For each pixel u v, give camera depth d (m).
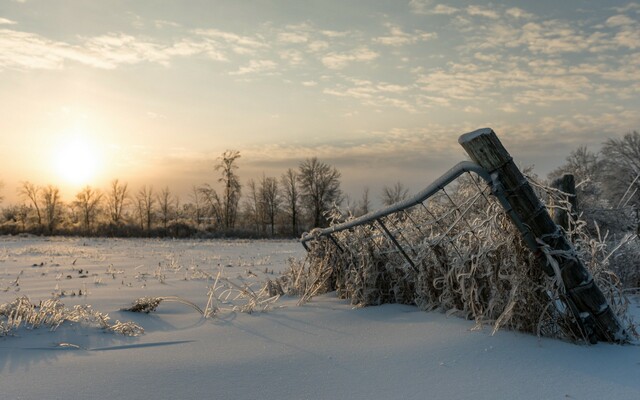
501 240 4.46
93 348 4.25
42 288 8.30
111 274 10.95
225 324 5.22
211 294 6.26
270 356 3.97
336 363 3.77
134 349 4.23
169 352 4.13
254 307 6.05
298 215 62.31
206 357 3.96
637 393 3.15
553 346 4.04
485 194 4.83
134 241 35.31
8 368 3.66
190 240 38.97
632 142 28.22
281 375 3.52
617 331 4.20
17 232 49.47
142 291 7.92
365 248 6.18
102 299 6.86
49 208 64.06
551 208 5.18
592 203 8.86
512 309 4.36
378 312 5.48
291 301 6.64
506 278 4.38
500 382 3.33
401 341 4.27
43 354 4.03
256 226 64.81
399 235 6.02
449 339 4.21
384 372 3.55
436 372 3.52
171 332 4.88
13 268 12.35
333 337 4.54
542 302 4.32
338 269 6.91
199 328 5.05
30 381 3.39
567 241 4.23
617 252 6.96
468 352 3.89
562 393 3.15
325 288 7.18
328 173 59.50
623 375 3.46
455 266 4.94
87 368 3.67
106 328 4.84
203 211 68.38
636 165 27.67
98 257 16.80
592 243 4.67
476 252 4.87
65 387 3.28
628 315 5.44
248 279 9.94
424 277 5.46
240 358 3.92
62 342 4.38
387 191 33.03
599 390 3.20
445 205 6.02
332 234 6.93
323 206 58.97
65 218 65.19
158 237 46.56
